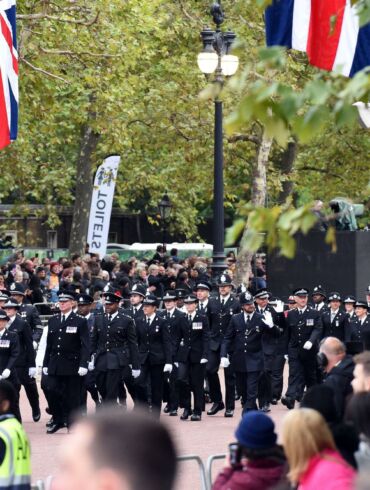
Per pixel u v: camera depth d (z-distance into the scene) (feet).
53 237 416.26
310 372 148.87
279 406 150.20
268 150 237.86
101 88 211.20
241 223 41.45
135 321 135.85
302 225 39.83
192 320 137.18
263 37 230.27
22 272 196.13
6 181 280.72
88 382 131.54
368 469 20.94
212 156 257.75
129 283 195.21
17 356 126.31
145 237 444.55
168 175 281.95
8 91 151.43
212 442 117.19
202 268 222.69
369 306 157.07
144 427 19.21
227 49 171.22
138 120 253.44
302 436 42.19
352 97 37.63
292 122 40.88
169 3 250.37
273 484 45.24
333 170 310.24
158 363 134.92
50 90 206.49
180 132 249.55
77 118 233.55
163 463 19.01
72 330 126.72
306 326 149.28
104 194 264.31
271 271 200.95
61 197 359.25
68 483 18.89
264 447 45.80
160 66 264.11
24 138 236.84
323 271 193.77
